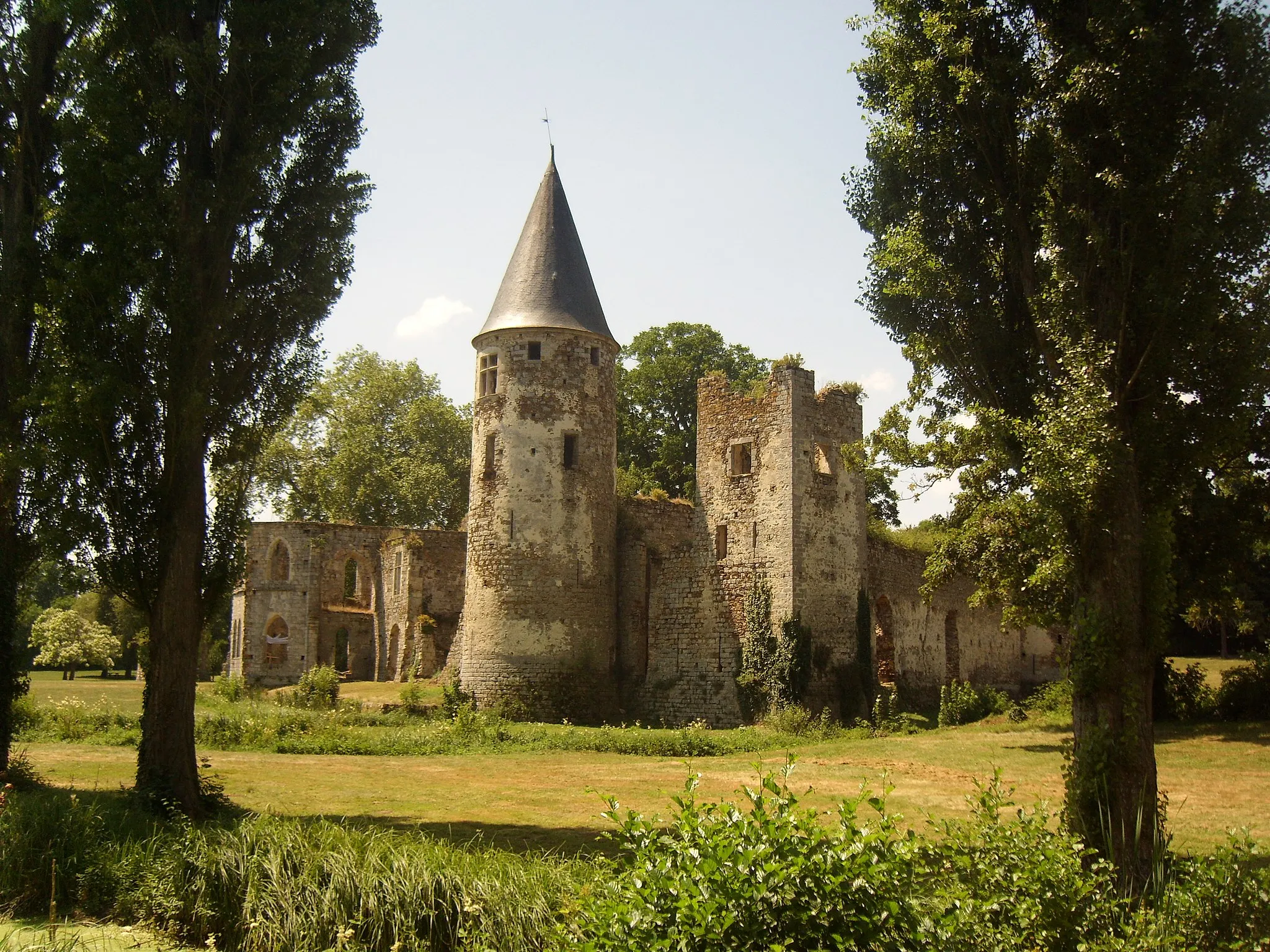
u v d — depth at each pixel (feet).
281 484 195.31
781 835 21.17
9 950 29.71
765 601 102.47
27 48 57.88
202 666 183.01
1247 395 37.58
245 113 54.24
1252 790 52.42
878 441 43.57
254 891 31.19
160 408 50.93
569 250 118.93
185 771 48.03
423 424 206.90
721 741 82.84
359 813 50.67
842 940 19.83
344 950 28.55
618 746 80.38
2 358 54.85
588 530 112.37
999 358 42.27
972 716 96.73
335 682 115.44
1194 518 68.03
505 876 29.81
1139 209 37.19
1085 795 33.58
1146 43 36.65
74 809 38.04
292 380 55.98
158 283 50.29
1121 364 37.60
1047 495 35.50
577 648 109.19
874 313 46.26
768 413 105.91
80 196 51.11
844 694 102.37
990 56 42.22
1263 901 25.48
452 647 128.26
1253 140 37.01
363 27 58.18
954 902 22.27
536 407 112.06
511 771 67.77
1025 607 59.26
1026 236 41.04
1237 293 37.86
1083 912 24.27
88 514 49.19
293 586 157.07
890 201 45.37
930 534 127.95
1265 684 78.13
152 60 53.16
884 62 44.70
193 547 50.39
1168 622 35.94
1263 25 37.06
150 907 33.19
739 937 19.75
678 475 171.42
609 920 20.77
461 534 152.15
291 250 55.26
